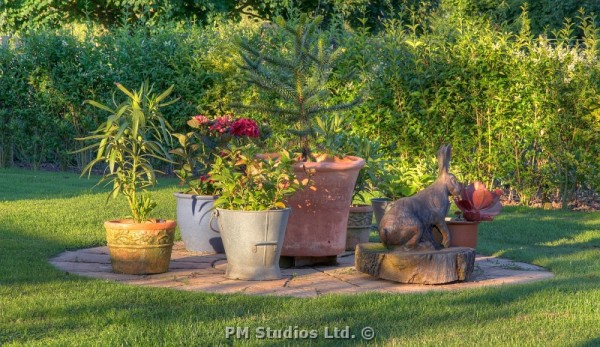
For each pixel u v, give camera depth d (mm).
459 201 7770
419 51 13219
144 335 5164
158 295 6242
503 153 12945
